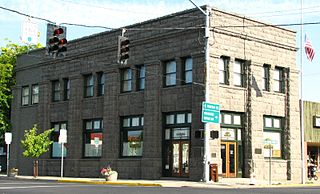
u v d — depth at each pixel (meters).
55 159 42.47
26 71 46.91
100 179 34.91
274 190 24.23
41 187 24.67
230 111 33.94
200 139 32.09
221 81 33.72
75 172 40.41
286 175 36.53
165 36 35.06
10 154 47.38
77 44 41.72
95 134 39.94
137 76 37.19
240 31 34.62
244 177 34.19
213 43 32.88
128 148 37.31
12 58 50.25
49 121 43.91
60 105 42.94
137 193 20.34
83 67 41.06
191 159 32.41
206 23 30.72
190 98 33.31
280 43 37.19
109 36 39.03
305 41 37.19
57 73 43.44
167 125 35.00
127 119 37.72
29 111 45.97
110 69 38.72
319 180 39.31
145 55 36.38
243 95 34.69
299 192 22.44
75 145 40.84
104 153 38.38
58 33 22.27
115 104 38.22
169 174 34.44
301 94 36.19
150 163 34.88
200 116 32.28
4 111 49.62
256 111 35.09
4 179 35.94
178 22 34.34
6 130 49.22
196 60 32.94
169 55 34.78
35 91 45.78
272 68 36.59
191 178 32.22
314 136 38.97
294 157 37.00
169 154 34.62
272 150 36.22
